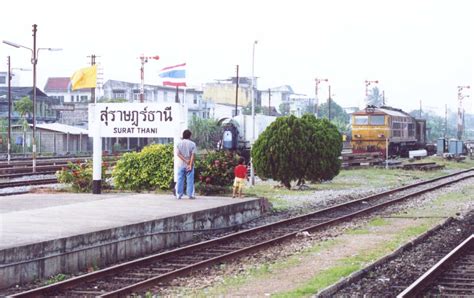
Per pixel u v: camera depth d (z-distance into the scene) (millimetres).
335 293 11734
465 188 35844
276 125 33719
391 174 46031
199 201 21734
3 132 70812
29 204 20531
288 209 25453
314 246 16984
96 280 12625
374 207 25203
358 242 17625
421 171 50250
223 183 25500
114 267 13211
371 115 62938
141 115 23641
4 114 93875
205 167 25594
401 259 15172
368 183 38438
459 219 22875
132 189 25797
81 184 25672
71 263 13734
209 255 15711
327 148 33750
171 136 23359
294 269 13953
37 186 30719
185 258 15250
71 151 74562
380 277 13156
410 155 67625
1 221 16375
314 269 13953
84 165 27250
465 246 16094
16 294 10891
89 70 24375
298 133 33281
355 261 14812
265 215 23703
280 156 33125
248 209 22250
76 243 13914
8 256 12203
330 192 32250
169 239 17312
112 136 24062
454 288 12070
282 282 12633
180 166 22281
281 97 161250
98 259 14539
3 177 36250
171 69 24281
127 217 17219
